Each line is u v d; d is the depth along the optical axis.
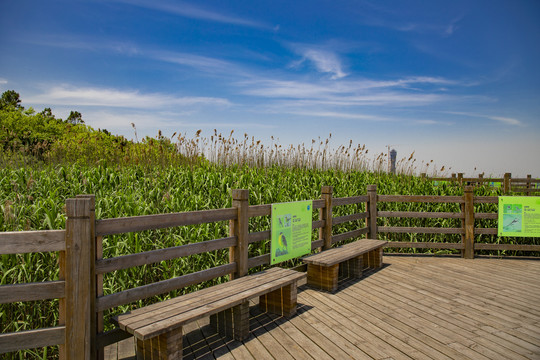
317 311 4.34
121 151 10.37
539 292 5.04
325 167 11.06
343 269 5.84
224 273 4.11
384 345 3.46
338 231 7.37
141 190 6.34
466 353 3.31
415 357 3.24
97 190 6.32
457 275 5.88
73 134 16.28
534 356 3.27
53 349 3.28
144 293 3.22
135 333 2.69
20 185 5.83
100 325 2.94
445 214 7.04
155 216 3.36
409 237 7.61
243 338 3.61
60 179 6.63
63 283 2.56
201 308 3.17
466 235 7.00
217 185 6.78
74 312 2.56
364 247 5.93
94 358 2.83
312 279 5.26
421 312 4.30
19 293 2.42
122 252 4.04
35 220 4.21
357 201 6.75
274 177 8.64
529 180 15.25
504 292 5.04
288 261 6.02
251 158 10.20
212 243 3.95
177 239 4.57
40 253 3.62
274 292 4.28
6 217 3.63
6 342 2.40
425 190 8.95
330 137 11.09
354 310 4.37
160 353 2.92
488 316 4.19
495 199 7.01
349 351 3.35
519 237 7.57
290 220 5.15
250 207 4.41
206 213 3.89
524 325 3.94
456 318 4.12
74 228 2.55
